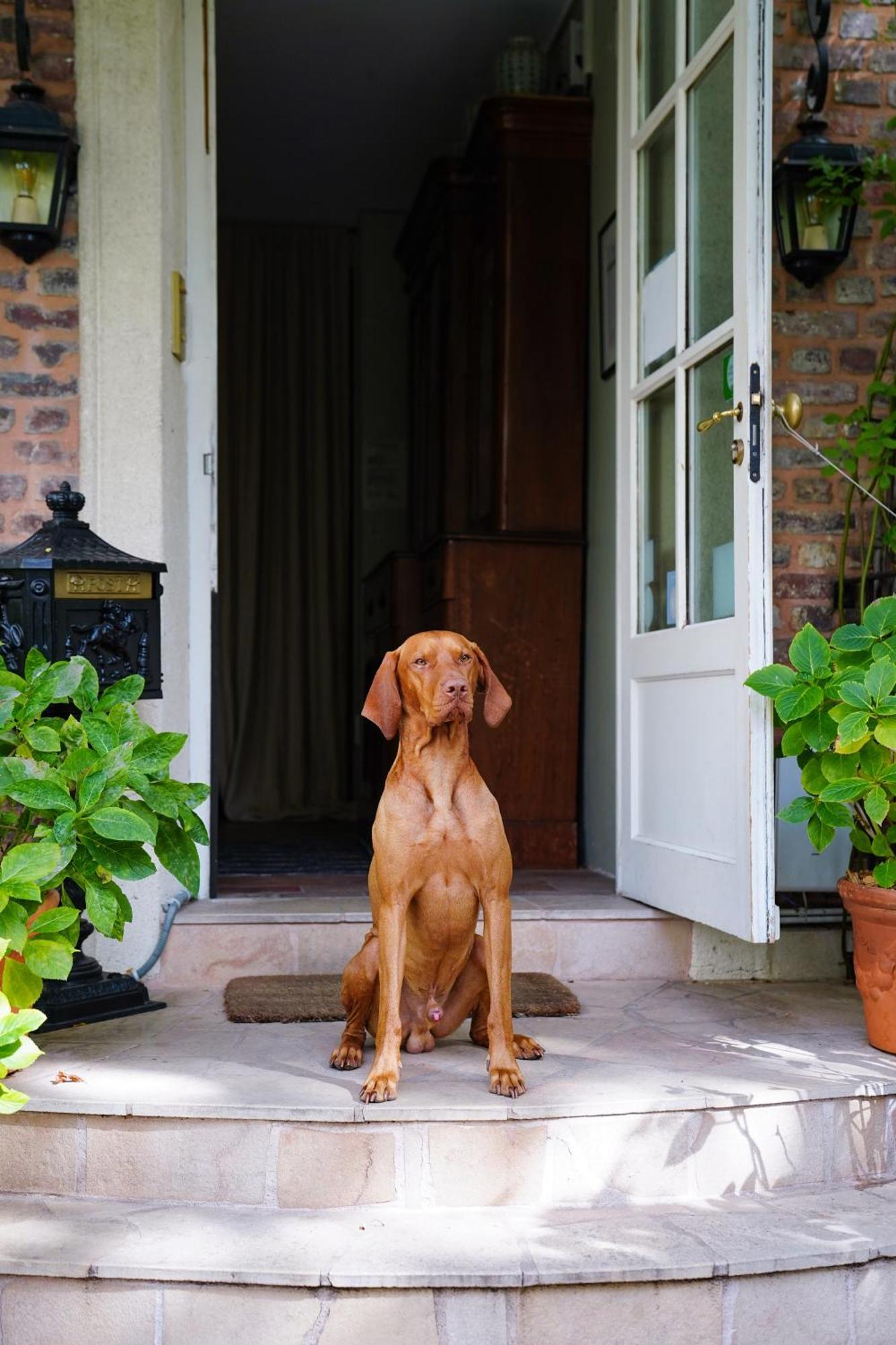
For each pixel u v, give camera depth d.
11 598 2.71
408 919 2.45
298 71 5.35
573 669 4.38
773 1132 2.29
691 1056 2.54
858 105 3.39
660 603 3.37
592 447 4.41
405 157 6.24
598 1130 2.21
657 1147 2.23
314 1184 2.17
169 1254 1.96
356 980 2.44
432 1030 2.61
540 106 4.39
